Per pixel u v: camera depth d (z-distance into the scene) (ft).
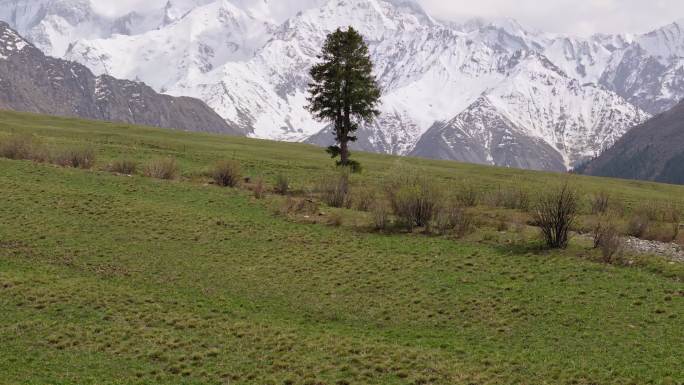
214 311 134.31
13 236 169.68
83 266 155.33
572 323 122.72
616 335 116.26
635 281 140.87
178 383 104.63
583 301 131.75
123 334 120.98
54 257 159.53
